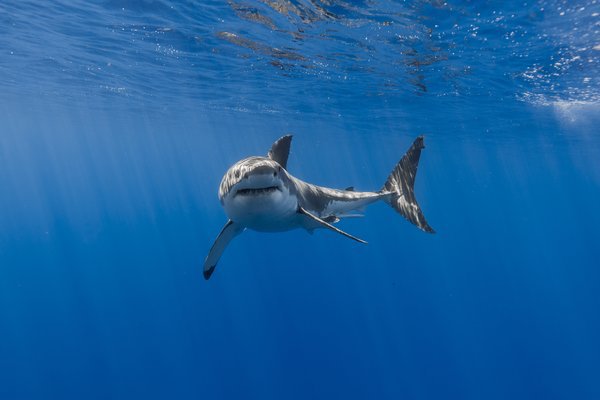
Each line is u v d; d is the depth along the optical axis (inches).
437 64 556.4
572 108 804.6
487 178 3144.7
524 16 384.5
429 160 2049.7
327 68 612.7
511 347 1054.4
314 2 384.8
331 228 201.3
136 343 1107.3
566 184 3437.5
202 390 833.5
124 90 824.3
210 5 411.8
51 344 1123.9
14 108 1112.2
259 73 660.7
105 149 2332.7
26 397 837.8
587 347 1073.5
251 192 177.6
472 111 870.4
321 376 885.8
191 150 2289.6
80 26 477.4
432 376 907.4
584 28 406.0
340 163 2721.5
